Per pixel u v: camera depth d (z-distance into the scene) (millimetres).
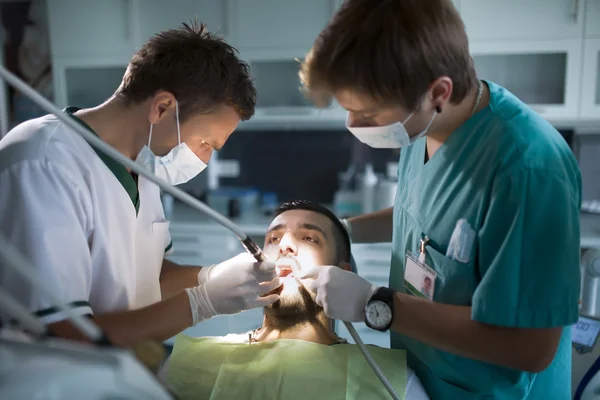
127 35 2910
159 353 717
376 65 848
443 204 1079
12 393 490
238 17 2803
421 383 1245
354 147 3314
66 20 2955
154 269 1357
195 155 1215
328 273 1122
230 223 1048
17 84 756
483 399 1108
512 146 938
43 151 995
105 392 501
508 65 2674
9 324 750
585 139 2896
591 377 1346
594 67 2518
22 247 915
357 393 1180
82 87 3109
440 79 893
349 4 896
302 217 1472
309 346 1292
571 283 897
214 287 1174
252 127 3029
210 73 1102
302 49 2787
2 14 3105
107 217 1104
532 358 917
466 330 946
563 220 882
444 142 1093
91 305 1136
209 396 1217
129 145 1166
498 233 938
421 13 861
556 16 2504
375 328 1024
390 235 1624
